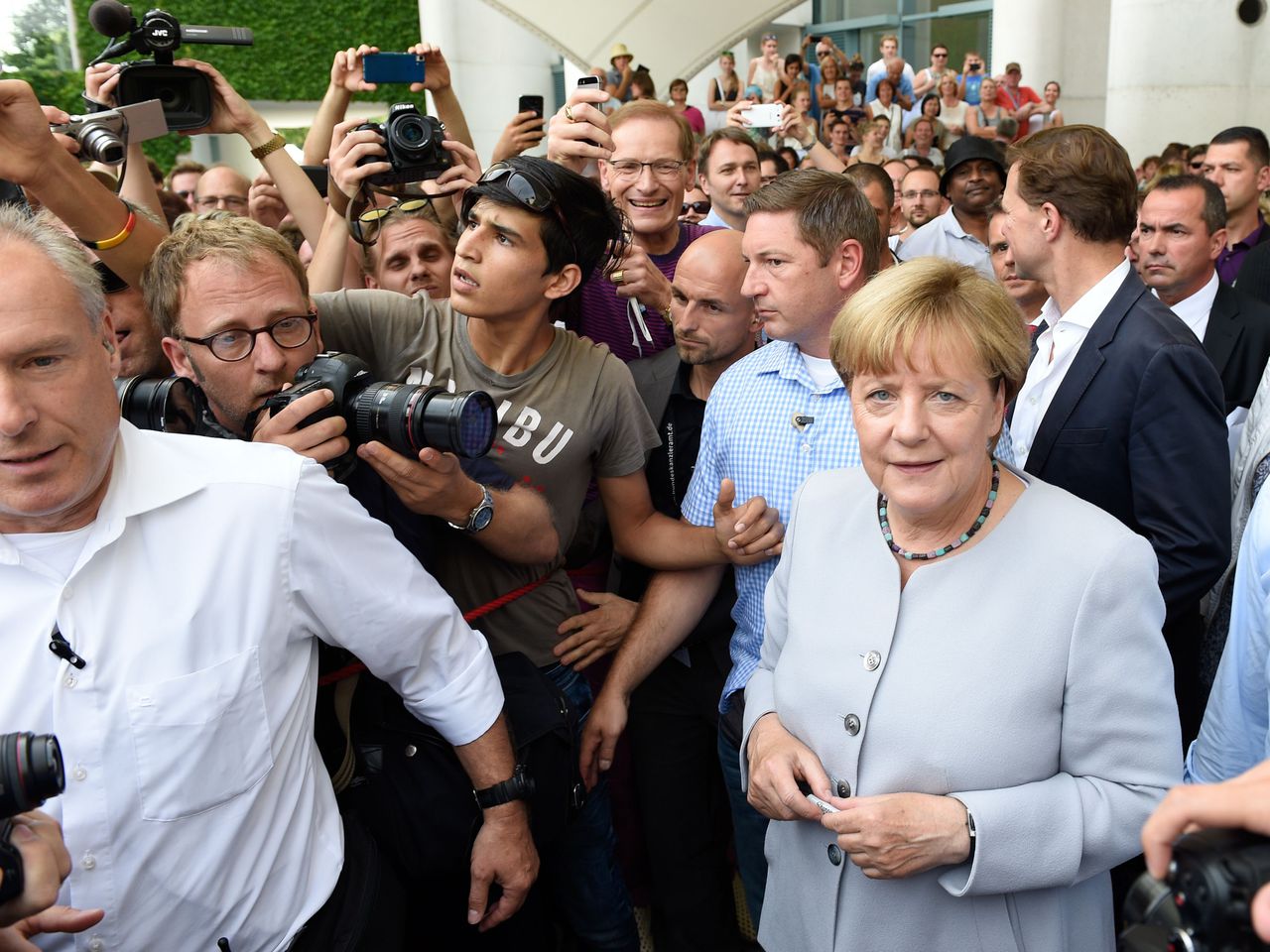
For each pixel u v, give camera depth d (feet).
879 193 15.30
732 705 7.52
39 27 49.67
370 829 6.03
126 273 7.09
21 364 4.22
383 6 54.34
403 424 5.56
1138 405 7.25
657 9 20.39
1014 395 5.20
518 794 5.99
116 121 8.50
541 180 6.76
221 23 52.37
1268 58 29.86
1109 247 7.73
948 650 5.13
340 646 5.43
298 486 5.00
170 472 4.80
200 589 4.73
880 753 5.19
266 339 6.11
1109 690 4.96
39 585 4.55
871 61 52.26
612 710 7.75
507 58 40.68
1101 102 41.14
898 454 4.97
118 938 4.63
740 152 13.50
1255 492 6.52
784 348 7.66
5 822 3.76
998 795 4.93
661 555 7.86
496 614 7.36
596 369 7.47
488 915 6.24
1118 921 7.55
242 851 4.89
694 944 8.73
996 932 5.11
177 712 4.63
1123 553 4.99
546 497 7.38
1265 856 2.96
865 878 5.31
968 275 4.99
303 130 55.11
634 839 9.26
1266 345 11.01
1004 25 38.75
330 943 5.24
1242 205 15.62
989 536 5.24
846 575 5.56
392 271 9.73
